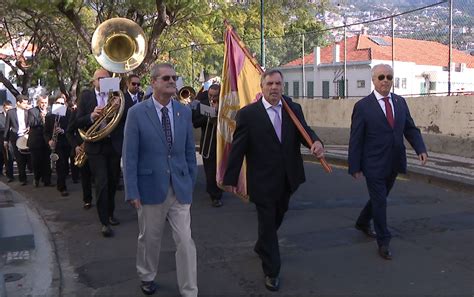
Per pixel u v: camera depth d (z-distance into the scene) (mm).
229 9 21297
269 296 4906
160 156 4613
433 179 10031
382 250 5809
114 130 6914
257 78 6930
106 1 18438
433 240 6414
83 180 8578
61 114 9703
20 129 11312
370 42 33531
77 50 23766
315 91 30547
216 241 6633
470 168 10773
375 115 5691
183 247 4590
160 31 17047
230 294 4969
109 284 5320
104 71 7266
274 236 4984
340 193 9266
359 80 29875
